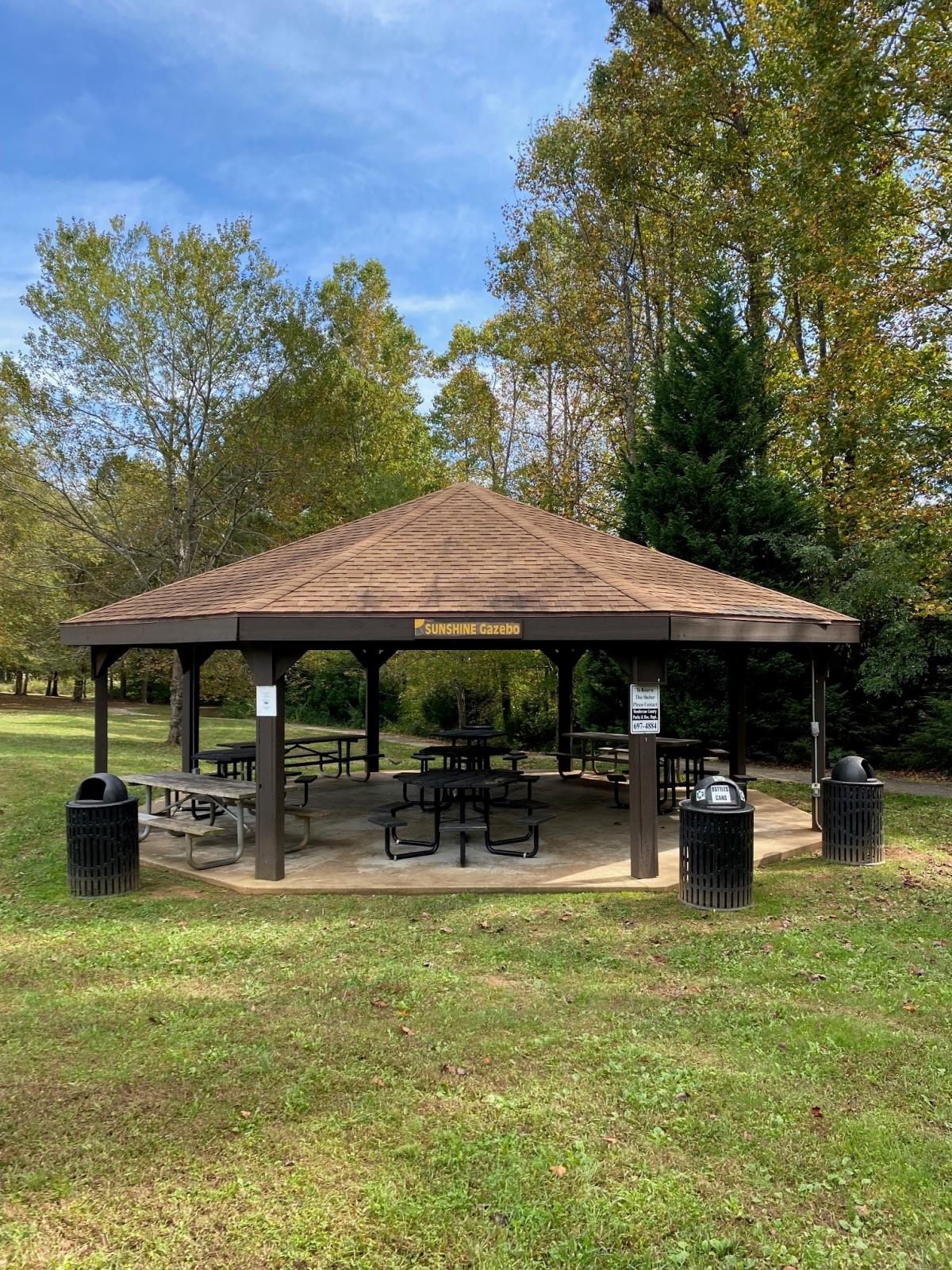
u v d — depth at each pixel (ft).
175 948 18.26
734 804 21.49
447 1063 12.80
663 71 62.64
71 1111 11.46
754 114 59.67
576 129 68.59
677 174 66.59
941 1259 8.58
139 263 57.67
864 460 52.31
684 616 22.99
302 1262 8.52
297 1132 10.93
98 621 29.07
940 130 44.68
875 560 49.37
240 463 60.54
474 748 37.06
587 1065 12.73
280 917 20.44
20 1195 9.62
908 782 48.32
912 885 23.66
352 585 25.23
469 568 26.81
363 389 84.43
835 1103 11.69
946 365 51.19
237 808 26.94
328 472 63.46
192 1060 12.95
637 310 77.46
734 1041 13.60
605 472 82.53
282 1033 13.89
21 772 43.27
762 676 56.34
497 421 100.83
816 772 31.14
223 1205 9.43
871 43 40.32
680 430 58.95
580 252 70.03
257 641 23.29
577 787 42.04
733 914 20.61
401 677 74.59
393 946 18.21
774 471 62.03
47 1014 14.78
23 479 59.67
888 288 47.32
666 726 58.80
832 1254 8.65
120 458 61.52
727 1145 10.64
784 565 55.88
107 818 22.57
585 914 20.58
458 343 104.17
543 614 23.00
